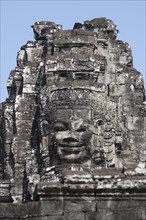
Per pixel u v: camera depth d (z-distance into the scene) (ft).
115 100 105.29
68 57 103.14
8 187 103.91
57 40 106.22
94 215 89.10
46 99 99.30
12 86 110.83
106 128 101.45
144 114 106.22
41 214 89.15
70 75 102.47
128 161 103.96
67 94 98.32
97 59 104.32
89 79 103.04
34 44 110.83
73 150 95.04
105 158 99.45
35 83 107.55
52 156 96.27
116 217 89.10
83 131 96.37
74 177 89.51
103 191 89.45
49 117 98.43
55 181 90.33
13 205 89.71
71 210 89.10
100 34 110.01
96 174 90.02
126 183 89.51
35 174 99.45
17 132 106.32
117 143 103.14
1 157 109.81
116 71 108.27
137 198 89.56
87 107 98.27
